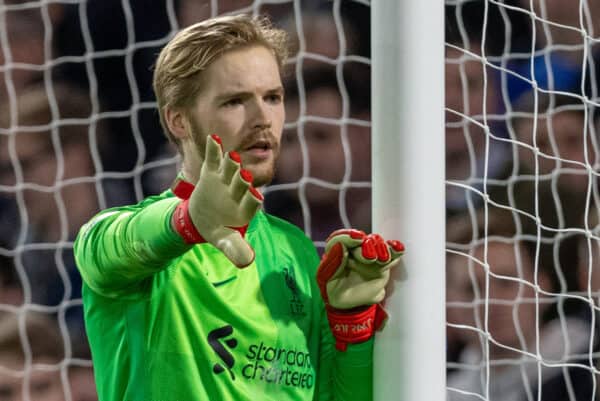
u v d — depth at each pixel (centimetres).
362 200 2041
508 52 2103
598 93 2219
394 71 818
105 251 750
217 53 804
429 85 820
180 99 824
